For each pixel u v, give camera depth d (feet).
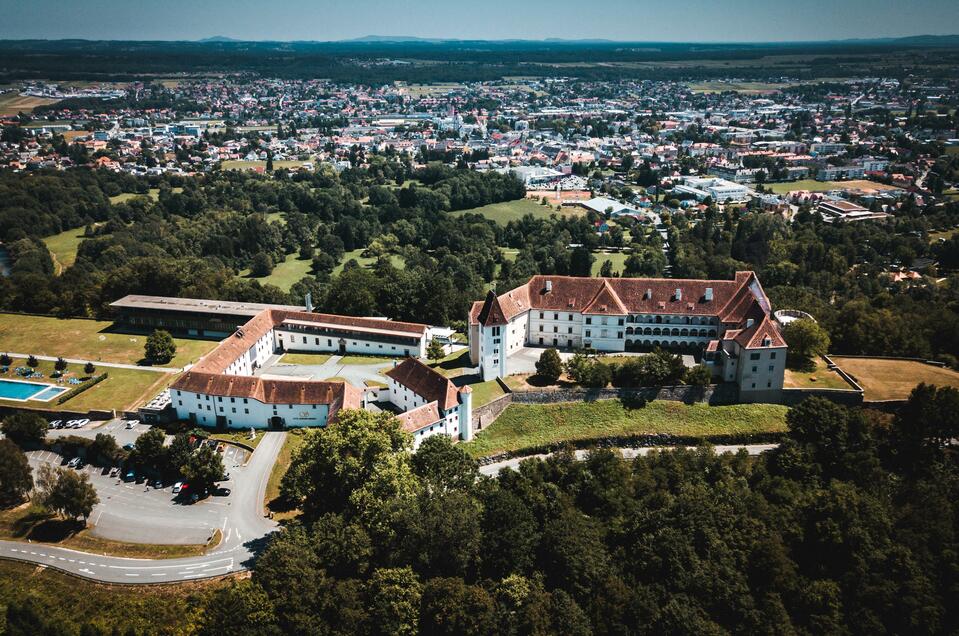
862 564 474.49
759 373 643.86
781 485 552.00
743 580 463.42
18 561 484.74
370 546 449.89
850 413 600.39
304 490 504.84
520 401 654.12
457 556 449.48
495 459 605.73
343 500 504.43
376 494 477.77
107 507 538.88
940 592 461.37
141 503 543.39
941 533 492.95
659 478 562.25
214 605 411.95
